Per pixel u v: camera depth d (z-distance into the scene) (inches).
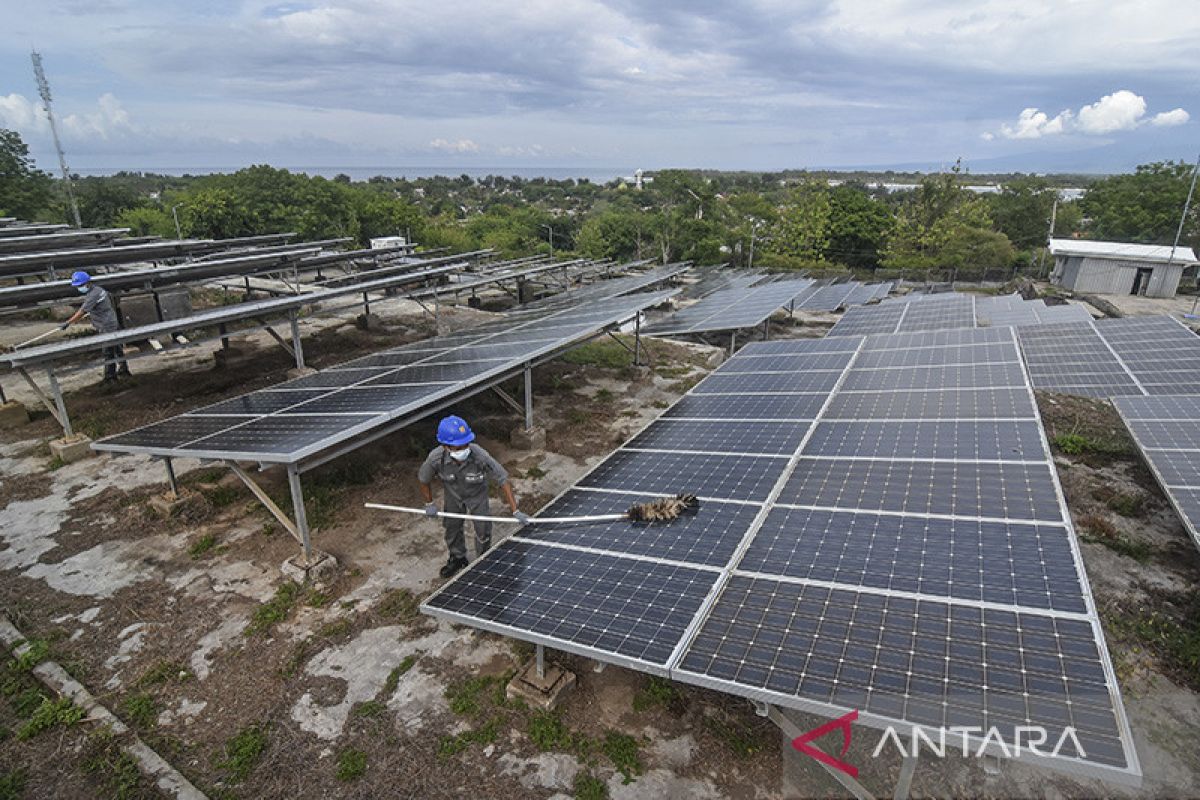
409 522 394.9
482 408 596.4
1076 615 168.9
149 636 295.7
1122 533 355.9
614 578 225.5
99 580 338.0
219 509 409.1
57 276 867.4
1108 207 2513.5
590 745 232.8
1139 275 1686.8
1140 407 420.2
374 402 365.7
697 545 240.8
